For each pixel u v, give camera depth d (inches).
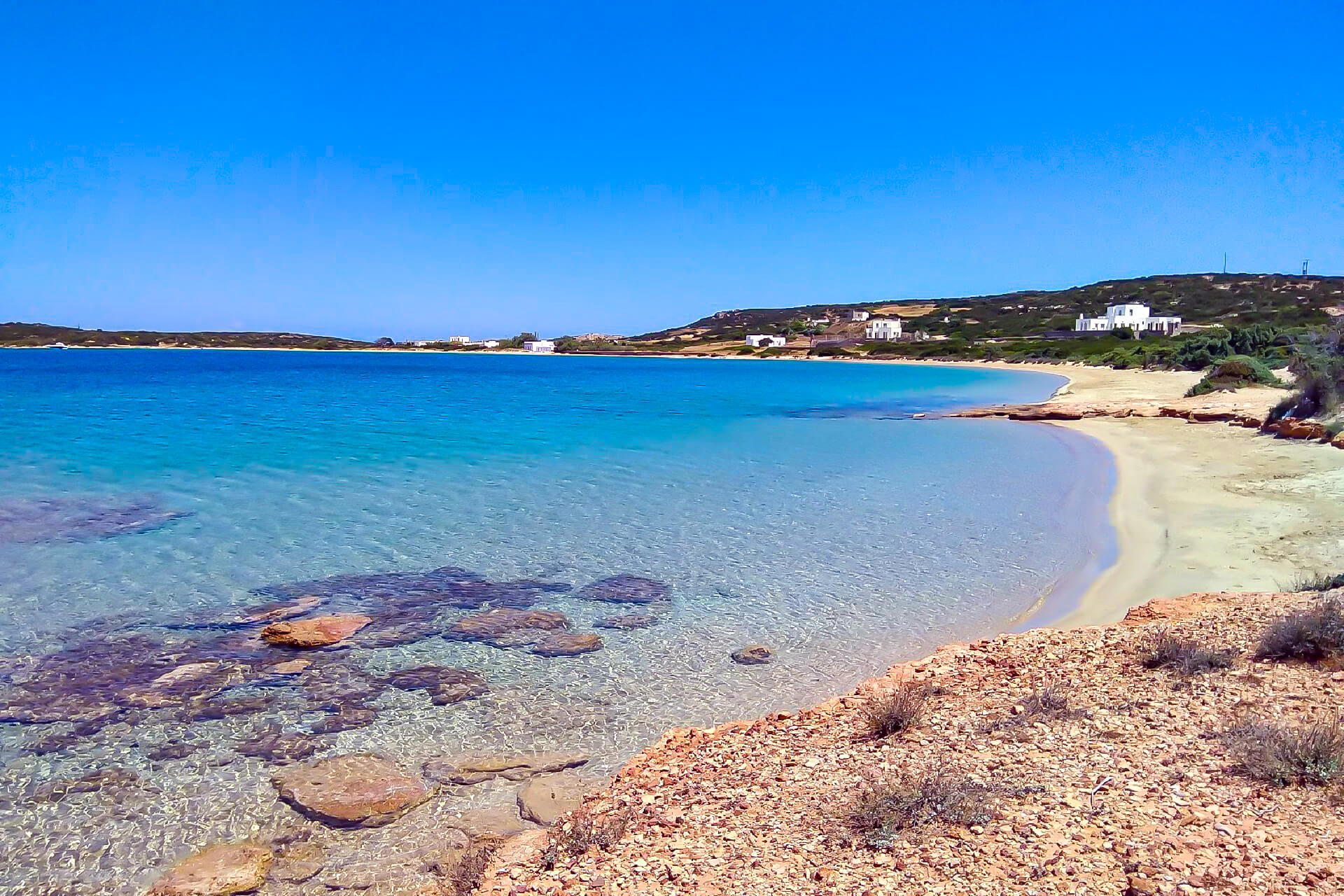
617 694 370.3
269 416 1690.5
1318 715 231.5
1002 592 501.0
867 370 4404.5
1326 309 4655.5
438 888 227.6
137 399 2128.4
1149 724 244.7
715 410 1993.1
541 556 596.7
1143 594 470.0
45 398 2113.7
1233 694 257.0
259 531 666.8
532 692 372.5
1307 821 181.2
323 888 239.0
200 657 408.5
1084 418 1545.3
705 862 200.2
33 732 331.0
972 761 236.2
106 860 251.3
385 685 379.6
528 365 5880.9
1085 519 687.1
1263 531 582.2
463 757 314.0
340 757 313.0
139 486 858.1
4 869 247.4
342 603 490.9
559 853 220.2
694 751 286.7
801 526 691.4
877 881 179.6
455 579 539.8
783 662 405.7
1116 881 167.0
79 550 602.2
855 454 1151.6
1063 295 7342.5
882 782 229.9
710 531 674.2
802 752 270.1
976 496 813.2
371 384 3171.8
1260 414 1247.5
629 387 3006.9
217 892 235.5
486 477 941.8
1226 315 5147.6
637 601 497.0
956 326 6589.6
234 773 301.7
